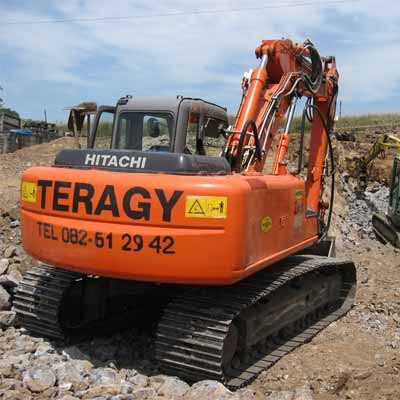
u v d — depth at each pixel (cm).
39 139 2553
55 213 512
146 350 591
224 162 531
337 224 1486
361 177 1794
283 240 580
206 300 518
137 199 473
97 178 491
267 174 610
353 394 516
